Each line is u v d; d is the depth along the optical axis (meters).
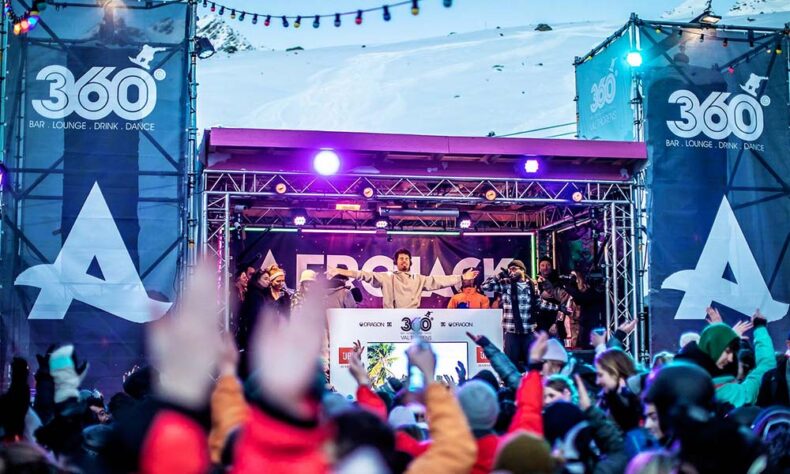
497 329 11.88
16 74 12.45
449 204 16.14
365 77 64.44
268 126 53.25
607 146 13.72
